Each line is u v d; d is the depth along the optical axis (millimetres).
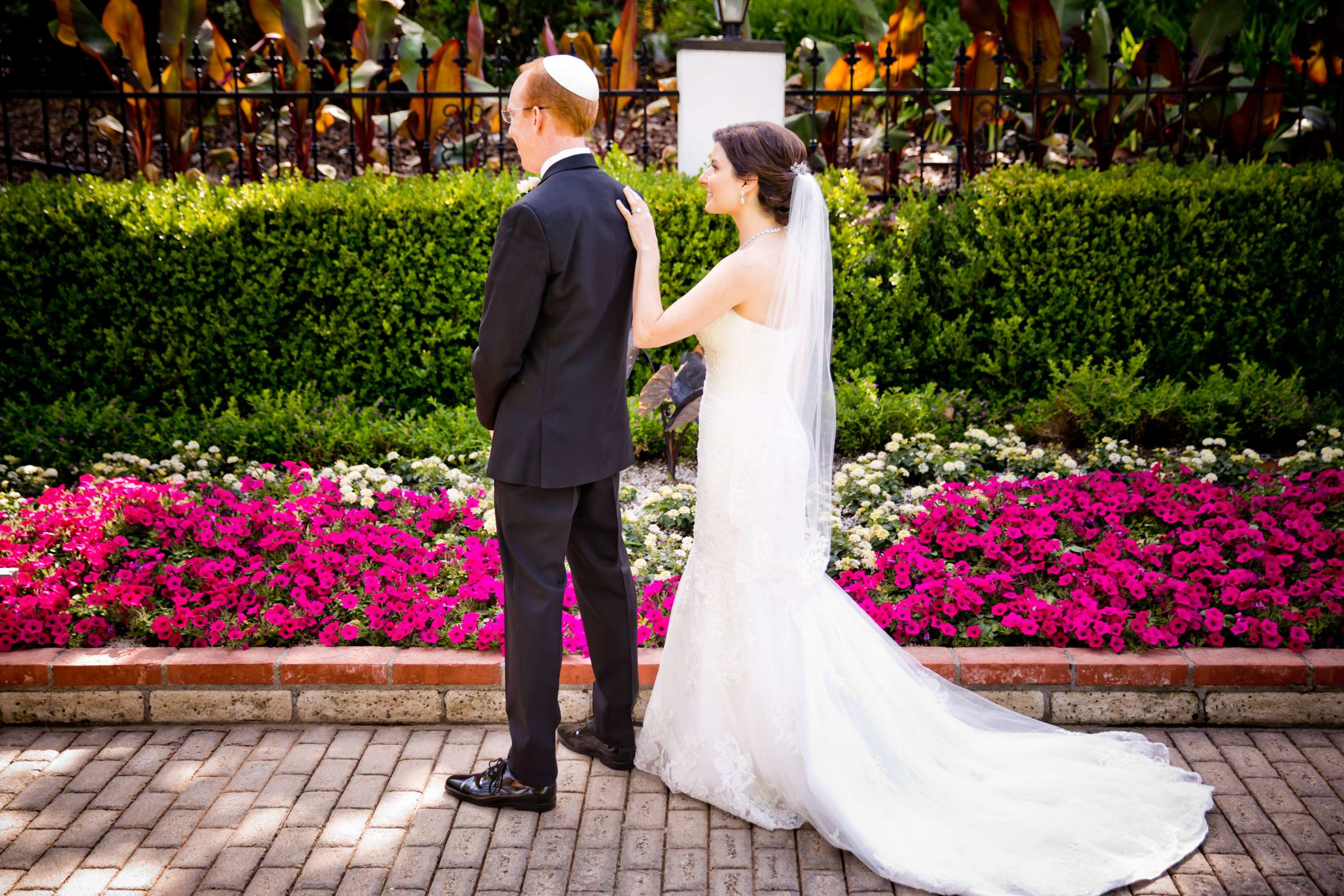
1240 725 3479
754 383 2971
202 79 7418
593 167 2818
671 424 4559
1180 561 3924
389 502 4562
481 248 5715
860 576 3918
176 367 5820
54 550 4199
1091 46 7023
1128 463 4898
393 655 3523
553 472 2775
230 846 2896
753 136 2895
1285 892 2680
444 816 3029
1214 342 5895
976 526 4227
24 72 9461
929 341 5918
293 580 3922
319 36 7211
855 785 2947
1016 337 5844
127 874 2785
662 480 5227
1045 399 5910
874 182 7590
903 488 4984
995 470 5176
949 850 2805
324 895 2713
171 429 5340
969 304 5957
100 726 3537
